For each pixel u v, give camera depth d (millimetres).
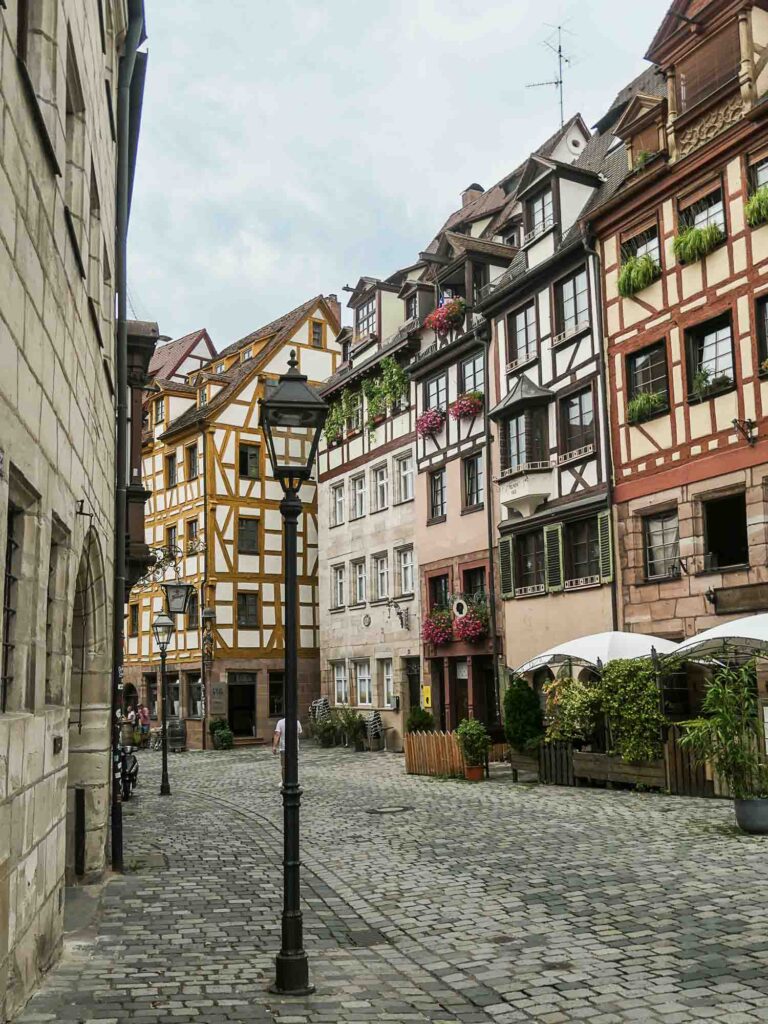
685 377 18641
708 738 11492
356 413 33312
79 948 7051
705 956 6535
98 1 8234
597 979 6188
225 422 37969
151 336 16938
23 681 5293
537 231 23781
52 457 5887
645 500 19531
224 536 37250
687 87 18984
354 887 9570
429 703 27453
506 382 24906
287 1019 5395
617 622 20078
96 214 9055
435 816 14344
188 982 6148
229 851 11977
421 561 28578
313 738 35469
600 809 13914
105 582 10102
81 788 9898
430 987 6180
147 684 40812
